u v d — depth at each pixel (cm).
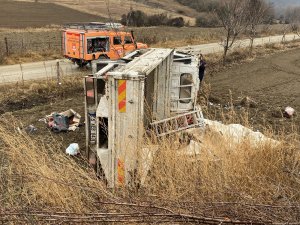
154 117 647
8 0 6144
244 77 1867
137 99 501
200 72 1095
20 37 3159
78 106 1259
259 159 477
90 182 426
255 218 327
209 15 5044
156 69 634
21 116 1108
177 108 815
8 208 376
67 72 1970
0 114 1176
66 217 335
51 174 441
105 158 551
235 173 438
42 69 2019
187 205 360
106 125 551
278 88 1623
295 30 4284
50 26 4034
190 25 5044
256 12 2597
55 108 1221
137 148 497
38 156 508
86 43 2022
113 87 503
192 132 606
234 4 2209
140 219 332
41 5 5872
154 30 3962
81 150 799
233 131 576
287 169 462
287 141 600
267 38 3966
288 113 1137
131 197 392
